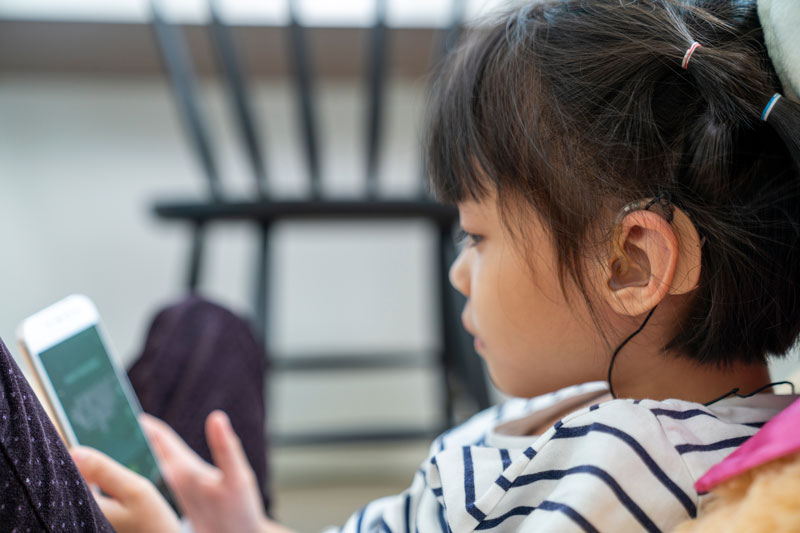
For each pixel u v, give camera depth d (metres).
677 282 0.42
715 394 0.47
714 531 0.32
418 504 0.51
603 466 0.37
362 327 1.53
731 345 0.44
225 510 0.62
